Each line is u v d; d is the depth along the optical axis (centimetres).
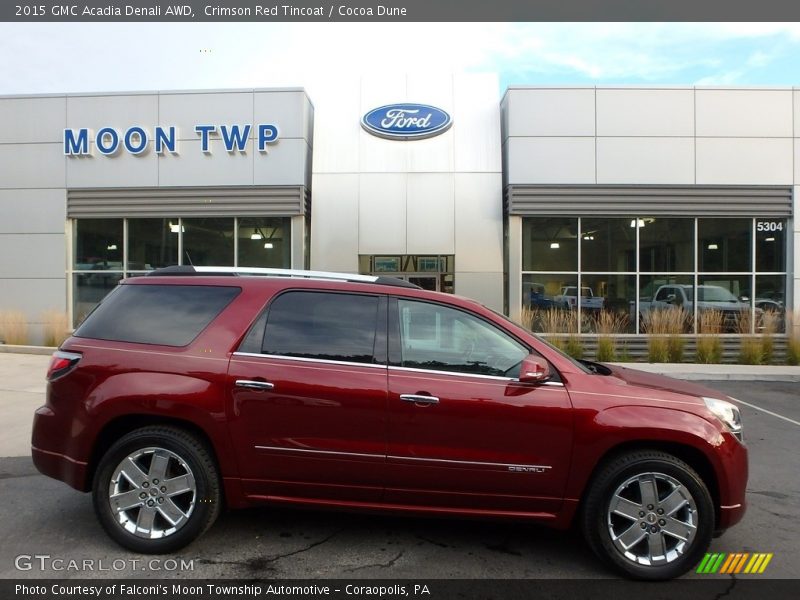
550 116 1402
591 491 352
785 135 1405
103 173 1455
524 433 353
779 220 1423
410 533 406
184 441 363
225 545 380
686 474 346
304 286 389
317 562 360
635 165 1402
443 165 1427
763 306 1418
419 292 388
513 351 374
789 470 563
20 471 530
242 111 1430
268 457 362
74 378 378
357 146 1441
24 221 1474
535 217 1420
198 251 1458
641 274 1418
